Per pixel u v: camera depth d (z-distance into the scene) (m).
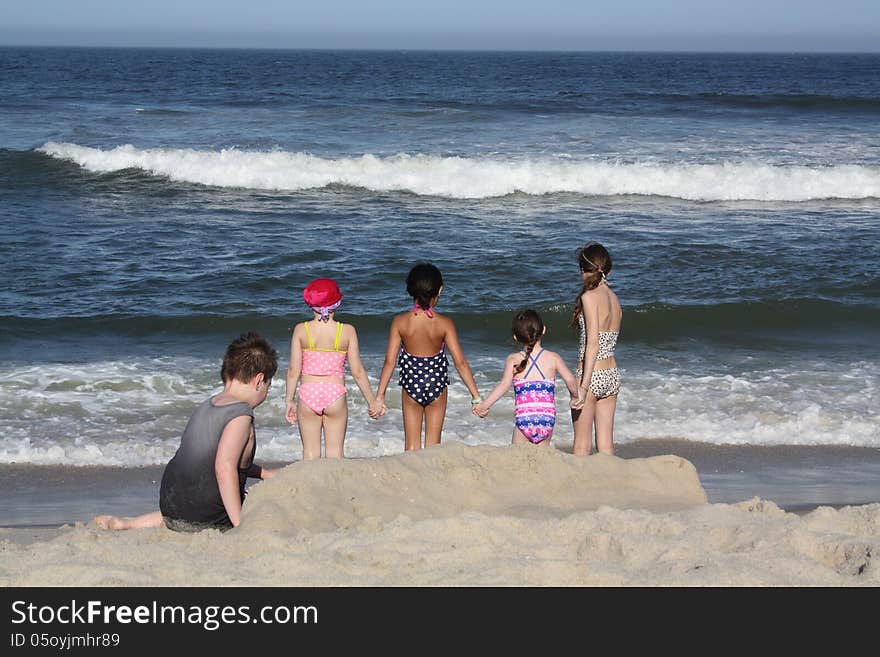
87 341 10.38
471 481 5.14
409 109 34.41
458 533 4.34
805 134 28.08
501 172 20.34
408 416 6.48
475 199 19.52
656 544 4.18
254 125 28.47
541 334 6.07
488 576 3.90
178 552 4.20
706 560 4.02
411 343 6.35
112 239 15.25
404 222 17.02
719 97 44.75
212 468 4.65
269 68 99.19
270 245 15.02
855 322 11.57
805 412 8.40
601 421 6.33
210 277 13.09
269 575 3.92
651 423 8.13
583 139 26.08
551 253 14.63
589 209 18.62
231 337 10.72
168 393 8.75
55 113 32.00
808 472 7.19
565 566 3.97
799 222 17.53
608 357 6.20
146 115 31.33
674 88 60.66
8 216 16.89
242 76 75.19
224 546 4.24
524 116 32.22
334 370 6.12
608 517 4.56
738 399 8.81
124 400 8.52
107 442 7.52
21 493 6.54
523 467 5.31
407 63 128.12
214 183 20.20
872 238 16.06
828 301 12.08
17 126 27.42
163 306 11.69
